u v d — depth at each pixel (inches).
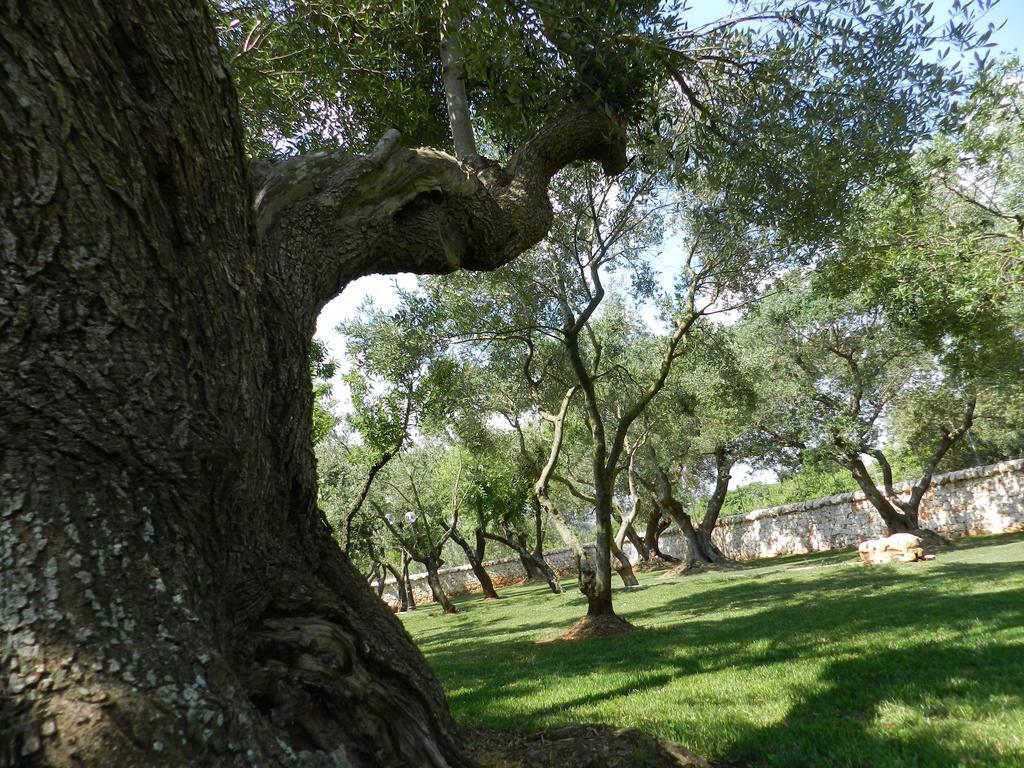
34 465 69.5
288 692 92.0
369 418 489.4
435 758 104.7
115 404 72.7
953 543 788.6
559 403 626.2
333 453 853.2
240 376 86.7
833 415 820.6
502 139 260.4
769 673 228.8
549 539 1812.3
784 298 743.7
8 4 61.1
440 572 1524.4
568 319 428.1
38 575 65.6
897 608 352.8
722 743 152.6
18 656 62.0
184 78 75.2
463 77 187.9
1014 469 823.1
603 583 441.7
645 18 192.1
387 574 1617.9
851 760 132.9
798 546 1095.6
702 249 411.2
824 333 791.7
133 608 69.7
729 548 1232.2
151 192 73.6
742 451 933.2
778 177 242.8
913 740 140.3
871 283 495.8
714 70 232.7
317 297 116.2
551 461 496.7
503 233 153.7
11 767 57.4
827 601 435.5
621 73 176.9
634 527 1294.3
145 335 74.3
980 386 650.8
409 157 130.4
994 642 229.8
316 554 116.5
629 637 387.2
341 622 110.0
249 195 89.5
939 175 433.7
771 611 423.5
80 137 66.6
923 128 221.3
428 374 481.1
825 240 301.7
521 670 314.0
